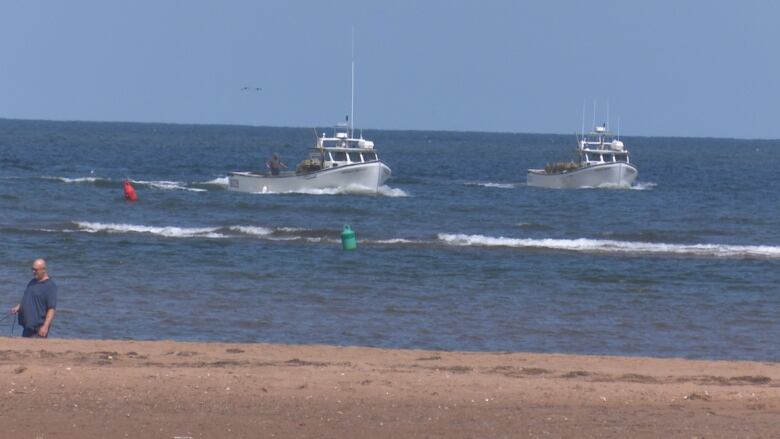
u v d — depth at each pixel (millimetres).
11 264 111000
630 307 93500
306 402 48438
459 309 90188
